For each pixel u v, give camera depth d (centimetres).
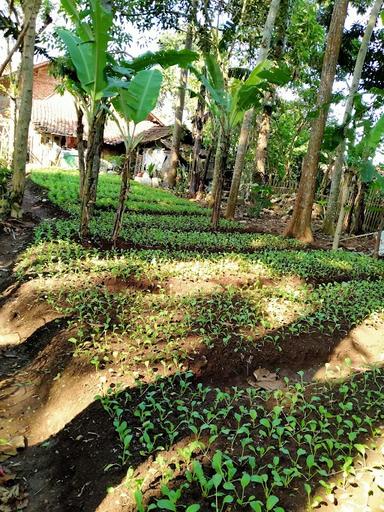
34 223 819
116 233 675
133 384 312
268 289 530
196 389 323
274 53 1435
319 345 402
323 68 905
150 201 1385
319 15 1811
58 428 296
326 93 905
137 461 242
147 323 405
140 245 722
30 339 408
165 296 477
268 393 320
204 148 2458
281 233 1089
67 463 263
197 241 794
